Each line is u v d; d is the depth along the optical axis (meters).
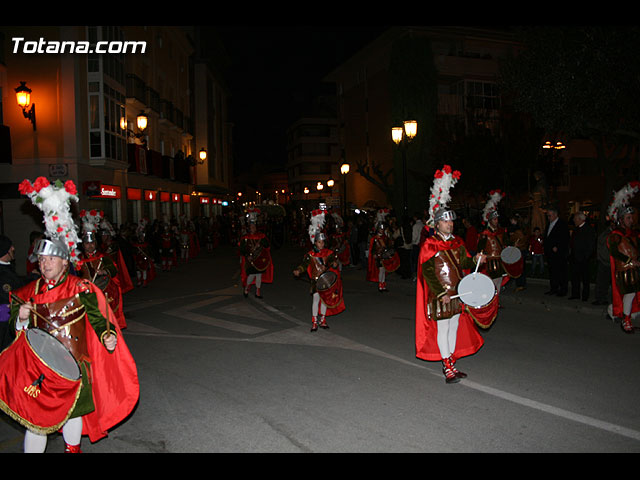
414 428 4.62
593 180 42.41
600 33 11.91
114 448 4.33
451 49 38.31
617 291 7.98
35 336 3.68
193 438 4.51
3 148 18.27
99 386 4.14
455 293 5.78
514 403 5.17
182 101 38.03
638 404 5.09
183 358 7.07
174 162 31.98
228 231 35.16
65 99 18.94
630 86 12.02
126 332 8.74
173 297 12.71
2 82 18.77
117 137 22.14
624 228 7.88
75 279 3.96
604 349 7.08
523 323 8.77
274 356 7.11
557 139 28.44
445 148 31.53
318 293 8.55
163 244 19.00
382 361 6.79
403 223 14.80
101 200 21.92
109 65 21.41
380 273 12.95
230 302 11.74
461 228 21.05
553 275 10.72
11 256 5.46
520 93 14.17
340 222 18.03
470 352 6.18
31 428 3.64
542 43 13.15
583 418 4.77
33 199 4.07
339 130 49.12
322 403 5.28
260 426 4.73
